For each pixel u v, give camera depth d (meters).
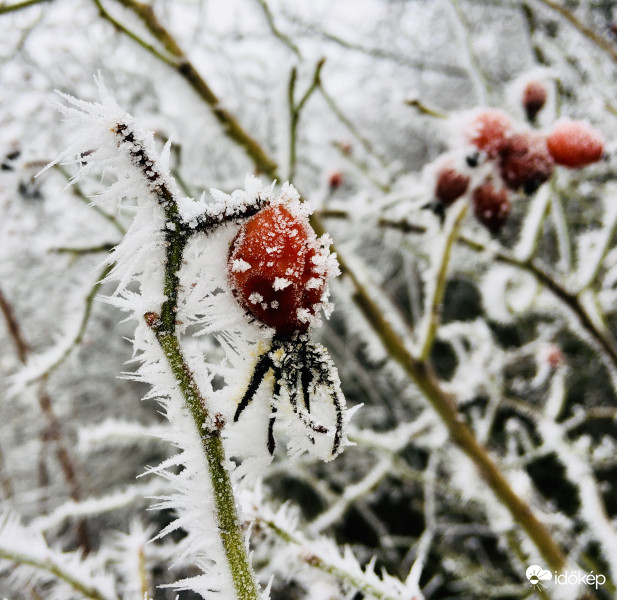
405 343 0.26
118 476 0.60
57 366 0.25
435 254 0.23
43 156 0.25
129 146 0.09
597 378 0.55
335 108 0.31
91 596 0.14
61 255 0.30
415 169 0.74
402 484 0.59
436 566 0.54
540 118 0.23
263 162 0.26
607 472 0.52
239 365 0.10
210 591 0.09
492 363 0.35
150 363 0.09
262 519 0.14
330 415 0.10
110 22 0.23
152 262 0.09
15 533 0.14
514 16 0.54
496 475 0.23
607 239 0.22
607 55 0.26
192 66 0.25
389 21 0.59
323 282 0.10
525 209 0.41
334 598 0.14
